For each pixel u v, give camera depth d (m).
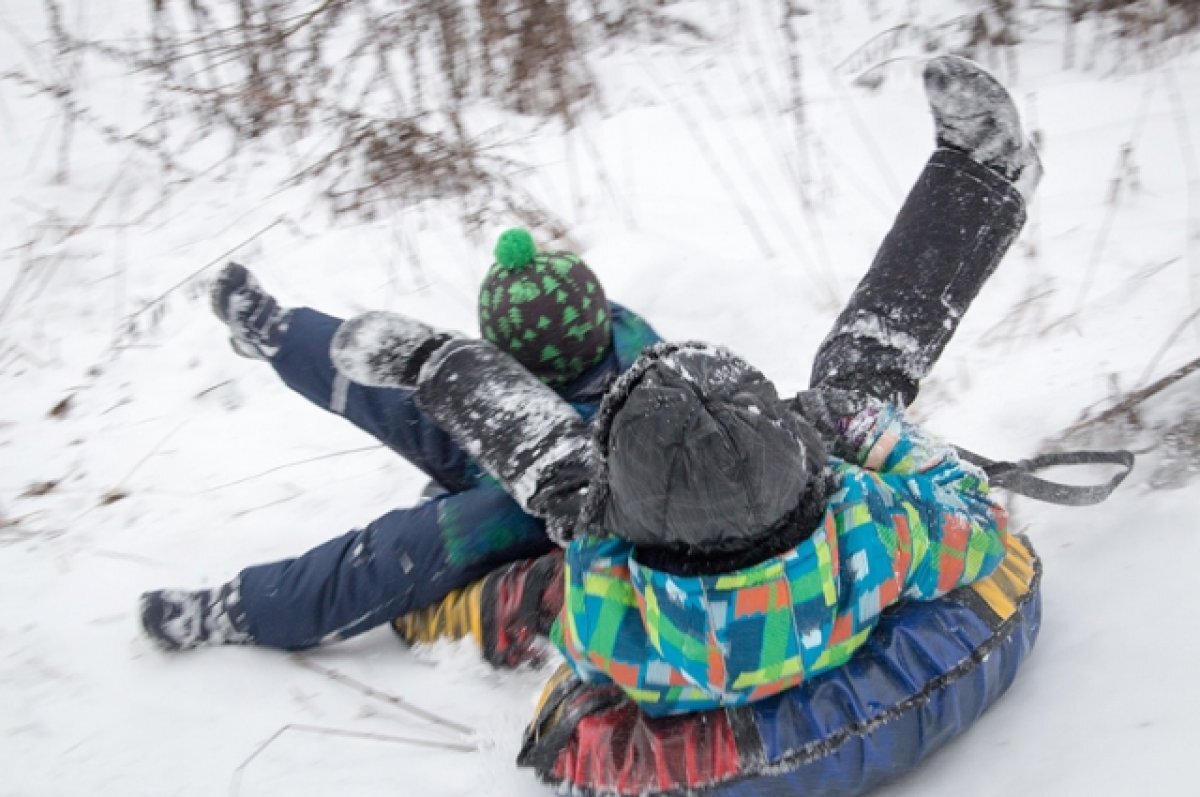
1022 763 1.99
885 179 4.28
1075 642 2.22
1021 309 3.37
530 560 2.54
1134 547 2.41
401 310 4.01
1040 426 2.90
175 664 2.66
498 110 5.24
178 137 5.34
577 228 4.22
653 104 5.14
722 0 6.00
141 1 6.55
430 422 2.76
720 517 1.79
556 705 2.12
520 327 2.63
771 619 1.86
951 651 2.00
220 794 2.29
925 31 5.20
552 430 2.25
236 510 3.25
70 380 3.92
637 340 2.81
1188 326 3.11
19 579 3.01
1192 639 2.12
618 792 1.97
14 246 4.64
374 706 2.49
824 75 5.10
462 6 5.17
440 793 2.22
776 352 3.52
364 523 3.15
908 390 2.45
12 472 3.51
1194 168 3.88
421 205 4.57
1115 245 3.57
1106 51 4.79
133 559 3.06
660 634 1.89
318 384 2.83
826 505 1.93
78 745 2.45
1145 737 1.94
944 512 2.05
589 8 5.85
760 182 4.37
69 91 5.26
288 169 5.01
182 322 4.13
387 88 5.41
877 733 1.94
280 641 2.64
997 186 2.51
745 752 1.92
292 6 6.22
